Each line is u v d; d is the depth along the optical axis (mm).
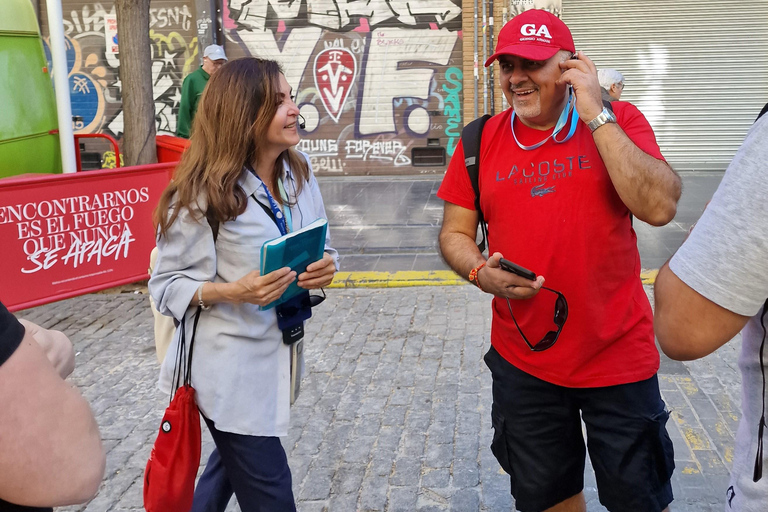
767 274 1397
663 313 1541
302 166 2762
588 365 2443
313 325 5785
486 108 11742
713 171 11445
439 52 11766
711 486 3451
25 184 5488
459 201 2693
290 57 12000
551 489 2617
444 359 5062
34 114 6793
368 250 7758
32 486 1208
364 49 11867
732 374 4602
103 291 6875
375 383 4734
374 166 12242
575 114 2414
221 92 2447
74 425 1255
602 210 2377
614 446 2461
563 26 2420
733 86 11805
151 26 11953
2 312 1214
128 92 7078
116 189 6027
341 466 3787
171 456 2473
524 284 2312
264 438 2584
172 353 2609
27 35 6812
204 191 2465
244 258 2531
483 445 3918
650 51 11852
